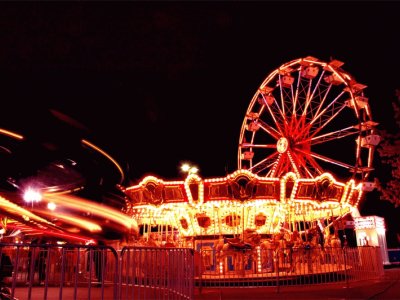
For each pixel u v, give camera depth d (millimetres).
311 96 21766
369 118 21109
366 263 13977
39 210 12750
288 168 21203
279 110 21984
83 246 6414
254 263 14297
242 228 16453
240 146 25266
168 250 8195
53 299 9125
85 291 10633
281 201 16000
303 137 21219
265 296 10961
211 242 16672
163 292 7793
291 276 12711
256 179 15586
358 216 26328
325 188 16188
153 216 19594
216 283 13078
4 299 7395
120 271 6988
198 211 17531
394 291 11625
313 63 22594
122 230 15984
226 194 15938
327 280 13250
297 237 16828
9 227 12648
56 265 9188
